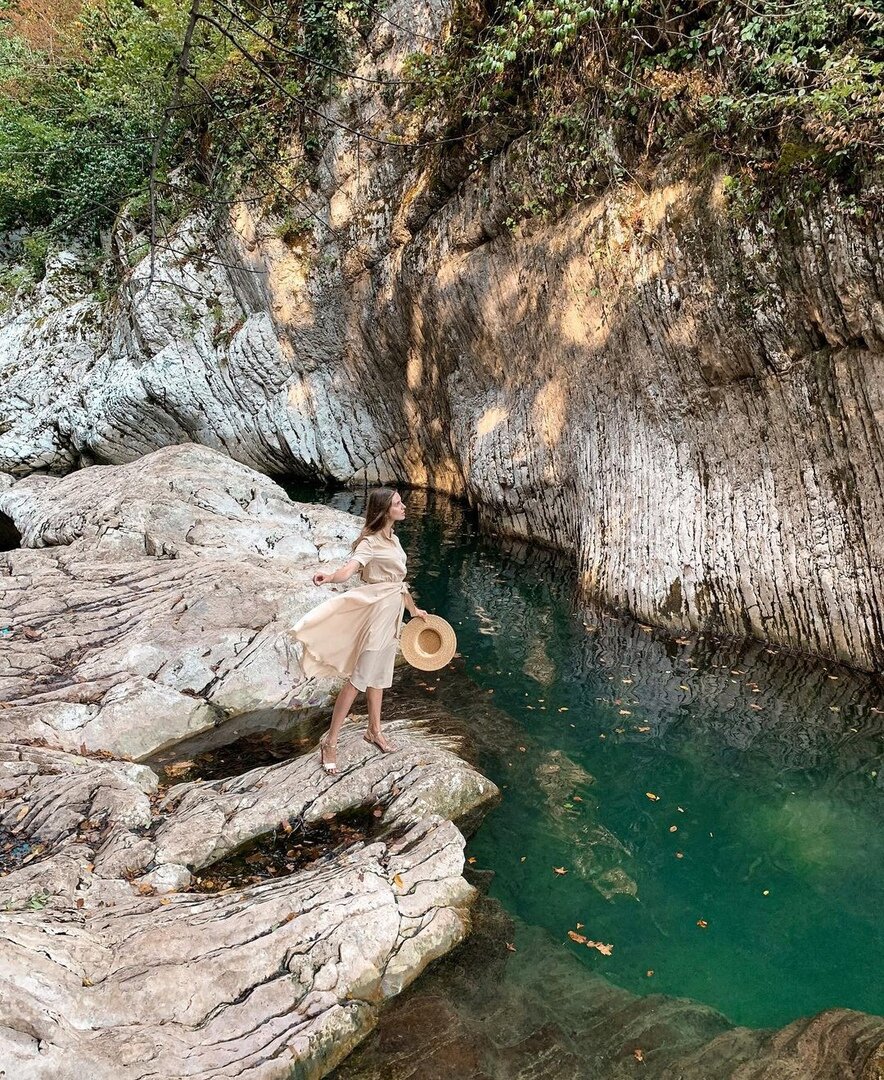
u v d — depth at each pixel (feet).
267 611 21.89
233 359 50.37
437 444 42.65
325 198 44.14
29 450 57.31
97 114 58.13
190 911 12.05
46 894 12.28
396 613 15.30
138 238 53.67
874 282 17.66
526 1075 10.43
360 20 39.91
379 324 42.63
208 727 19.03
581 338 27.61
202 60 48.57
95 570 24.67
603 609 25.67
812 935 12.87
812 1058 10.59
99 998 10.36
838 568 19.85
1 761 15.81
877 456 18.66
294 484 50.44
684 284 22.07
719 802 16.01
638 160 24.27
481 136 31.48
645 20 23.91
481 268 32.76
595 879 14.17
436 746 17.15
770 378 20.77
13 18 63.10
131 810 14.51
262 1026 10.53
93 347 58.23
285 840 14.32
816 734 17.89
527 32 27.58
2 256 65.87
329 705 20.17
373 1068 10.49
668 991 11.89
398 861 13.42
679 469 23.80
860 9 18.54
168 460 31.94
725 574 22.36
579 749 17.97
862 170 17.42
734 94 21.04
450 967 12.21
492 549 32.81
